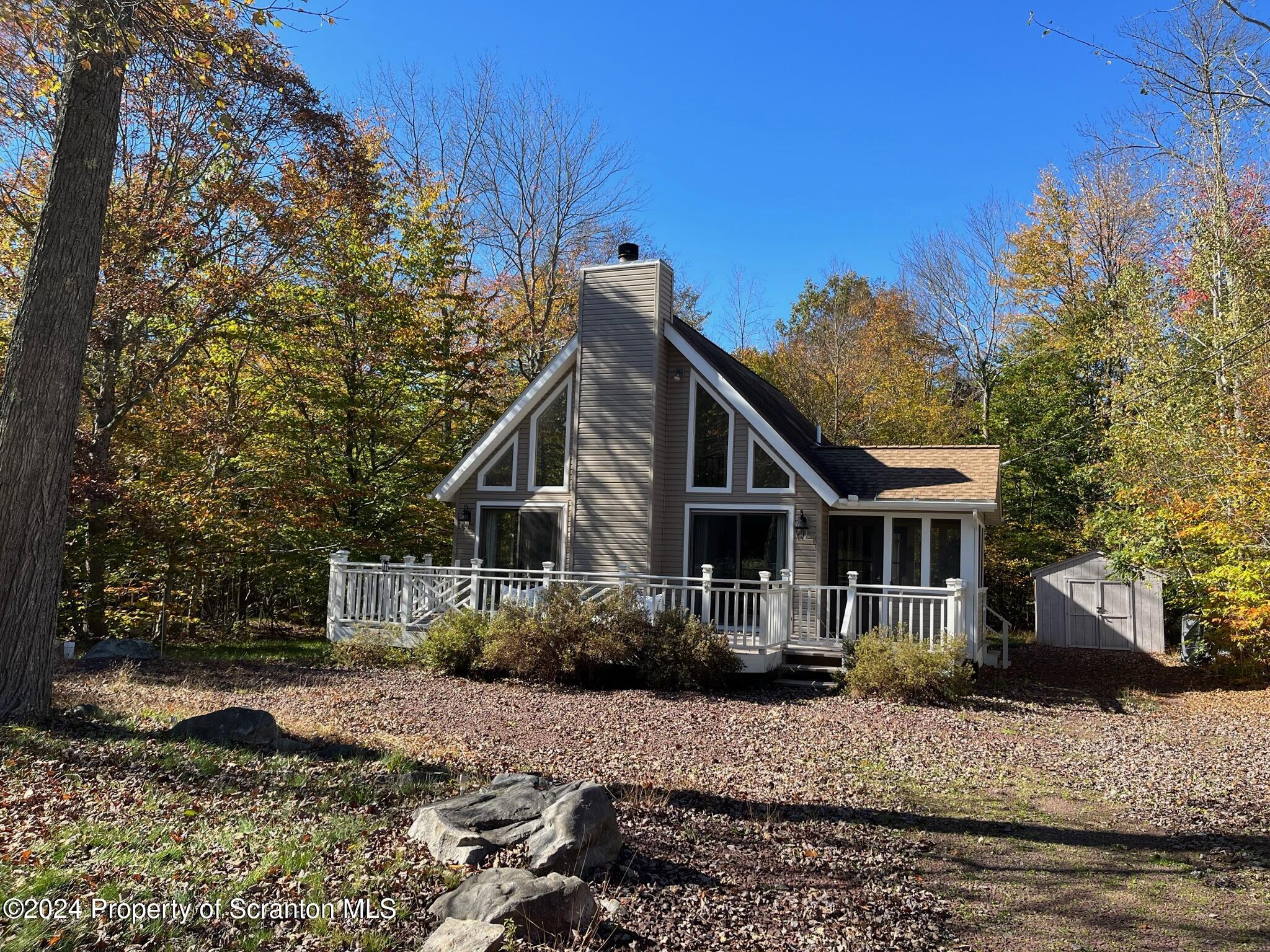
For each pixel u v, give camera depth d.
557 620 13.83
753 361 39.50
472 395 24.89
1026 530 29.69
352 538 21.91
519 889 4.62
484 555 18.69
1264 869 6.30
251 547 20.62
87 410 19.39
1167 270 22.27
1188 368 15.64
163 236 17.17
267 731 8.36
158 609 19.45
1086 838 6.95
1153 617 22.28
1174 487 16.30
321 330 21.66
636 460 17.16
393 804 6.48
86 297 8.87
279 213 18.72
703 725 10.98
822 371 37.94
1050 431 30.11
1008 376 33.56
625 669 14.25
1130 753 10.00
